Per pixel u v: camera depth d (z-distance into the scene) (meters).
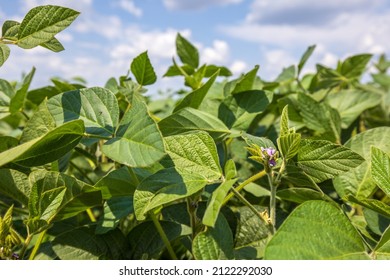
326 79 0.83
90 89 0.41
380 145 0.47
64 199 0.39
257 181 0.58
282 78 0.86
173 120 0.47
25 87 0.55
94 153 0.67
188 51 0.71
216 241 0.35
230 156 0.67
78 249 0.41
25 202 0.42
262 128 0.73
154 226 0.44
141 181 0.39
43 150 0.36
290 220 0.31
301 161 0.37
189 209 0.41
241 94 0.56
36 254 0.44
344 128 0.71
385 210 0.36
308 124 0.64
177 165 0.38
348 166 0.36
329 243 0.31
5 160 0.31
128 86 0.57
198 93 0.51
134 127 0.35
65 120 0.40
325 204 0.33
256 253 0.41
